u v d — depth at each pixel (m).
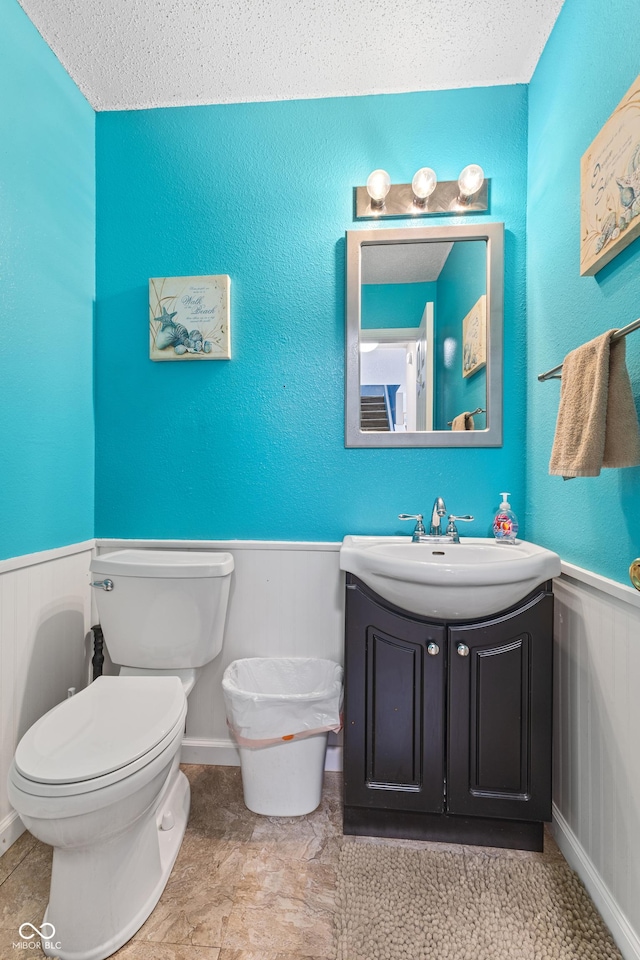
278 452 1.59
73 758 0.90
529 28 1.34
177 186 1.61
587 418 0.99
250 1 1.26
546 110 1.39
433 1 1.26
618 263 1.04
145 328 1.62
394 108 1.55
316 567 1.57
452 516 1.46
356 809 1.26
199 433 1.61
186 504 1.61
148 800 0.95
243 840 1.24
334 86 1.53
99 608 1.40
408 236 1.52
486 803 1.20
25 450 1.31
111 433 1.62
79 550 1.53
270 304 1.59
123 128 1.61
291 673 1.55
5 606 1.22
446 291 1.53
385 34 1.35
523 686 1.20
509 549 1.33
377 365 1.56
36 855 1.18
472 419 1.54
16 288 1.28
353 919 1.01
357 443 1.55
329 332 1.58
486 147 1.53
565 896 1.07
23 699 1.28
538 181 1.44
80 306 1.55
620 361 0.94
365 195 1.55
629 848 0.94
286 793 1.31
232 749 1.58
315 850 1.21
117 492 1.62
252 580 1.58
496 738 1.20
